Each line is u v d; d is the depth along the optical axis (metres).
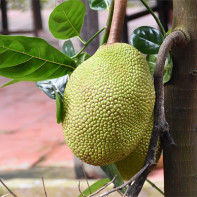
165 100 1.88
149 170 1.64
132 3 16.39
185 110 1.85
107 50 1.73
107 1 1.99
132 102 1.67
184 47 1.81
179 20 1.81
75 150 1.72
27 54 1.76
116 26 1.77
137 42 1.89
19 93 10.97
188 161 1.86
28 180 4.86
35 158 6.32
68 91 1.72
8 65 1.76
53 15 1.81
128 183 1.59
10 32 13.32
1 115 9.04
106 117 1.66
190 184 1.87
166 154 1.88
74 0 1.79
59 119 1.73
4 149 6.81
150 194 4.38
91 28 3.50
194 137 1.86
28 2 18.66
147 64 1.75
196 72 1.83
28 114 9.02
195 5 1.79
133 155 1.81
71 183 4.64
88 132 1.67
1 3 13.24
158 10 6.83
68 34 1.88
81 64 1.75
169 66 1.85
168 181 1.89
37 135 7.50
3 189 4.64
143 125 1.72
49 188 4.63
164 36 1.90
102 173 4.78
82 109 1.67
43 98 10.38
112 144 1.68
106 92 1.66
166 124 1.69
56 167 5.86
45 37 14.02
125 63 1.70
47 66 1.81
